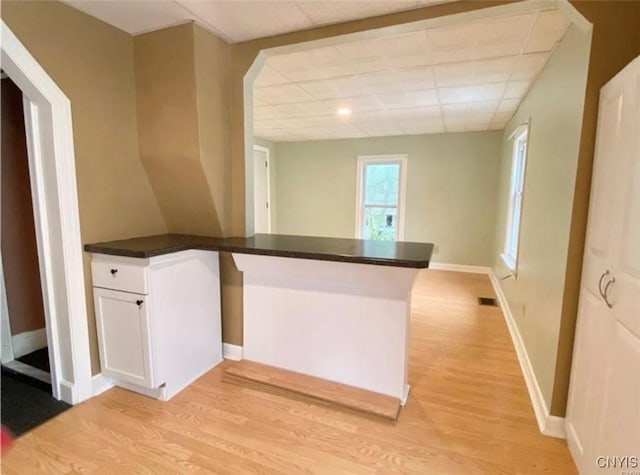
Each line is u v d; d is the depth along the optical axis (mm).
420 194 5656
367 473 1533
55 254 1908
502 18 1864
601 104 1479
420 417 1909
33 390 2127
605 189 1396
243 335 2449
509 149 4297
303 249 1978
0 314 2451
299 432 1787
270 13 1859
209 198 2271
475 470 1550
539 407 1930
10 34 1579
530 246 2623
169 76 2076
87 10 1852
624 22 1442
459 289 4465
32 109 1801
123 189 2186
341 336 2105
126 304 1950
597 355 1396
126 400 2041
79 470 1529
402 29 1896
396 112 4039
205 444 1695
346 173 6168
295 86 3070
